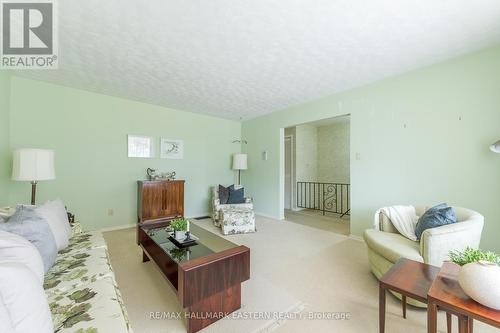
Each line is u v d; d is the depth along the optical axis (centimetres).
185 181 464
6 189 280
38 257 114
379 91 304
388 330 144
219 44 215
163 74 285
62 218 186
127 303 172
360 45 217
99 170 359
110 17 176
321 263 245
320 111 379
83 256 167
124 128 384
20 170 216
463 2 159
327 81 307
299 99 386
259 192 511
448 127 247
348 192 554
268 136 489
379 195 305
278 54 234
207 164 500
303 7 164
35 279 84
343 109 346
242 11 169
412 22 182
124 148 384
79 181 341
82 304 110
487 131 223
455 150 243
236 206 407
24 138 298
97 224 357
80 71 277
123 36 202
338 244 307
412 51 229
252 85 321
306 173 611
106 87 331
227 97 375
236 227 355
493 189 220
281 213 468
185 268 138
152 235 233
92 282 132
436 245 164
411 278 129
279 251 280
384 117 299
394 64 258
